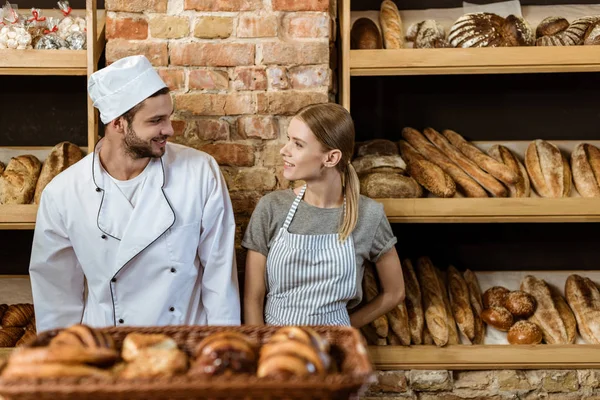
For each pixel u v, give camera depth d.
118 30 2.06
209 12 2.07
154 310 1.83
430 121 2.49
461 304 2.26
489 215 2.12
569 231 2.53
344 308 1.95
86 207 1.80
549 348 2.16
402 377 2.21
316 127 1.81
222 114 2.11
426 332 2.21
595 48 2.08
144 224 1.79
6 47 2.04
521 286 2.41
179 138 2.12
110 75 1.67
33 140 2.45
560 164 2.25
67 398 0.82
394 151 2.27
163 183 1.81
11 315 2.23
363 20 2.31
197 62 2.09
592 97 2.47
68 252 1.88
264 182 2.14
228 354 0.88
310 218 1.91
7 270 2.50
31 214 2.04
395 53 2.09
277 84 2.10
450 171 2.21
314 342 0.93
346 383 0.82
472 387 2.23
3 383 0.81
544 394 2.23
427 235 2.53
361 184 2.14
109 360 0.91
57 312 1.89
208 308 1.89
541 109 2.48
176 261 1.83
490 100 2.48
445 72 2.11
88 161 1.82
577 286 2.34
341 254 1.88
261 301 1.97
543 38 2.18
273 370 0.84
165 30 2.07
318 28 2.09
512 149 2.43
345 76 2.11
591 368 2.19
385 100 2.48
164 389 0.81
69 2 2.40
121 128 1.71
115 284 1.83
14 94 2.42
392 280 2.05
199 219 1.86
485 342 2.23
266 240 1.94
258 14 2.08
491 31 2.17
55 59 2.03
